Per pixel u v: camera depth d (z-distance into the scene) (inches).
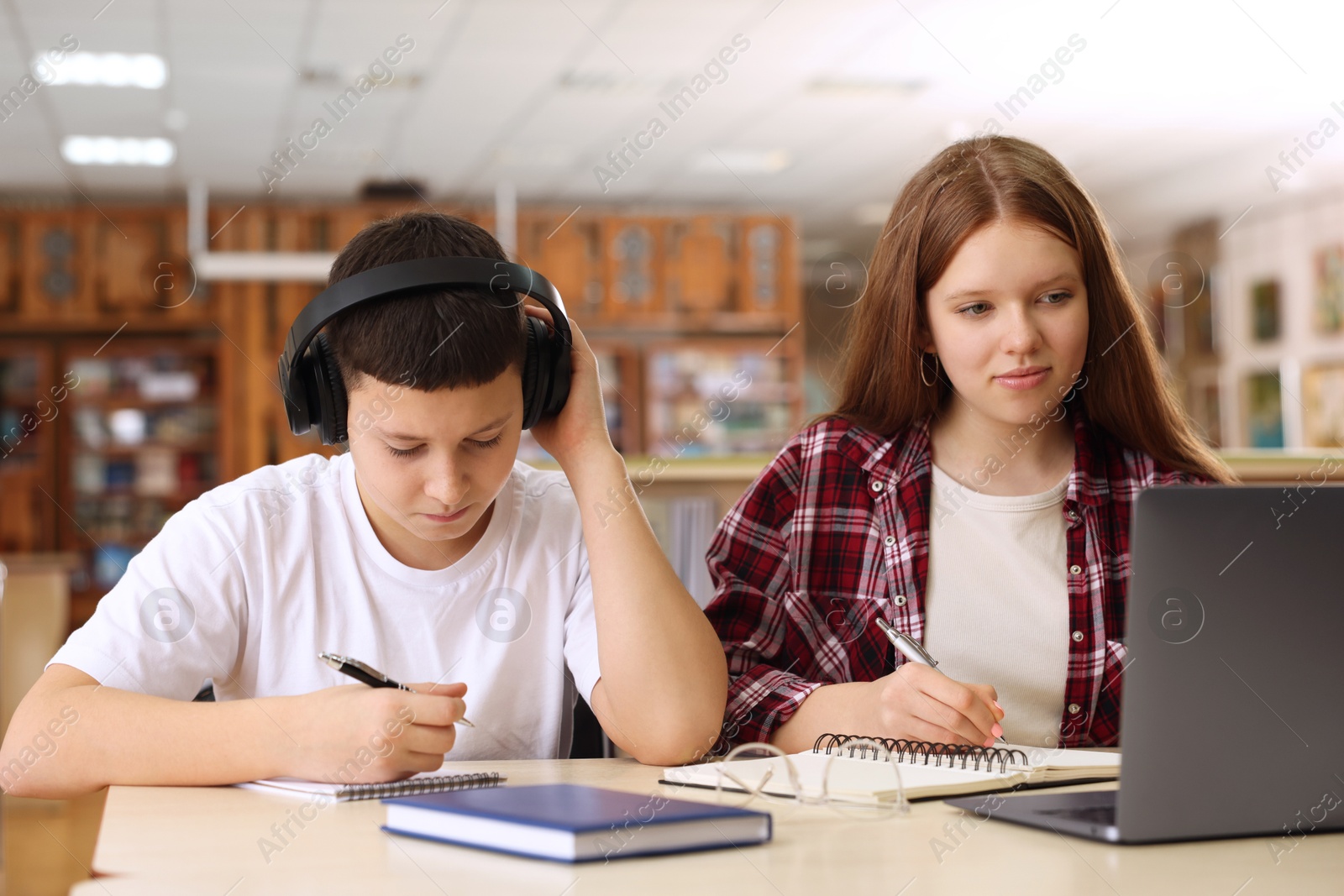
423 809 29.3
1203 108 264.2
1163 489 28.2
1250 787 29.0
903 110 262.8
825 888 24.5
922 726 41.0
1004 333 48.7
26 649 194.9
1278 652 29.0
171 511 337.7
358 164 296.0
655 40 217.9
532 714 48.9
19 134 266.5
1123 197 340.5
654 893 24.1
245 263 298.7
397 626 47.4
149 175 302.4
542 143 281.6
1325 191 319.0
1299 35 220.7
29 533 330.3
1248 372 346.0
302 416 42.0
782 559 55.5
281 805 33.6
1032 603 53.2
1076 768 36.9
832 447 56.6
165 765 36.5
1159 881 25.3
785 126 272.5
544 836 26.8
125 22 203.2
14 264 322.3
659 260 347.3
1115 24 214.2
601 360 359.6
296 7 198.7
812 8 205.5
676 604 44.1
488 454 40.2
